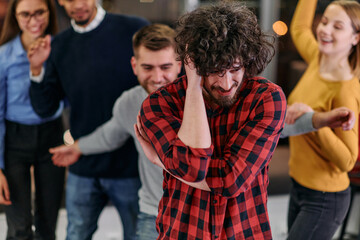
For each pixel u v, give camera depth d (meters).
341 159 1.84
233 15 1.12
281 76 4.17
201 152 1.15
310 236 1.91
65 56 2.26
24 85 2.29
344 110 1.73
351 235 2.72
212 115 1.26
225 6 1.16
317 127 1.81
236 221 1.26
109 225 2.88
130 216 2.30
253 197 1.28
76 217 2.32
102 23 2.21
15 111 2.33
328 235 1.94
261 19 4.15
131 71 2.22
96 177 2.26
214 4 1.19
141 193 1.98
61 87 2.36
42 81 2.30
